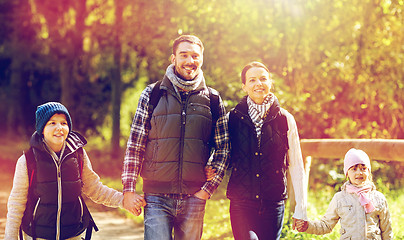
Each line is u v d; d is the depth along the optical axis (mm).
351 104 13492
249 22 13438
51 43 24844
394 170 11719
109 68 26969
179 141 4445
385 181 11516
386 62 13289
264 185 4582
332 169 12211
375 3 13125
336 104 13734
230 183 4719
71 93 25047
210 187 4555
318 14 13273
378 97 13438
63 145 4285
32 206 4168
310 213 8141
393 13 12711
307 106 13227
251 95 4680
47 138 4191
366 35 13250
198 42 4586
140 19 16203
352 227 4672
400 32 13078
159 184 4438
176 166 4426
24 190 4164
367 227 4641
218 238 7820
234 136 4703
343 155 6590
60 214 4219
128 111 33531
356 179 4750
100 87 34219
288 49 13539
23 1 24031
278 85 12492
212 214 10070
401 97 13422
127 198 4477
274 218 4633
